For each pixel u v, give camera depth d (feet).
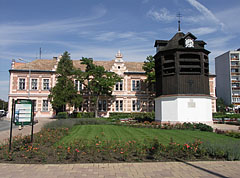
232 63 209.87
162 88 73.87
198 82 70.44
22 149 30.35
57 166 23.90
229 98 207.62
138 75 139.95
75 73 113.60
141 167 23.88
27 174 21.22
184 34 77.97
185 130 56.90
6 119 118.62
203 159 27.76
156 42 83.92
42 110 129.08
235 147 29.76
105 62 150.10
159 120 75.00
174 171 22.59
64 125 59.57
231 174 21.88
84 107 132.87
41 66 135.44
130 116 111.65
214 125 79.87
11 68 129.39
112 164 24.85
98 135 46.03
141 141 39.29
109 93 120.16
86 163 25.11
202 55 71.77
